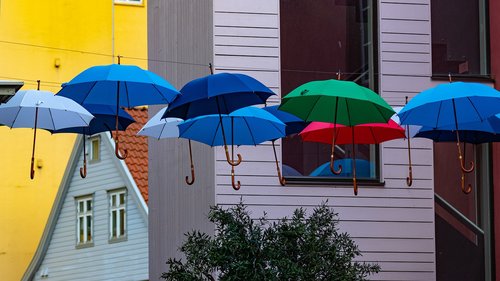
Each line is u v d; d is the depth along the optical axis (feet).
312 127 74.95
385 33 90.74
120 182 155.53
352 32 90.89
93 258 161.17
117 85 70.79
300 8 90.27
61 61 175.42
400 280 89.20
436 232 91.40
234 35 88.94
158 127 80.79
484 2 92.73
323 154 89.04
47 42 175.32
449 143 91.86
